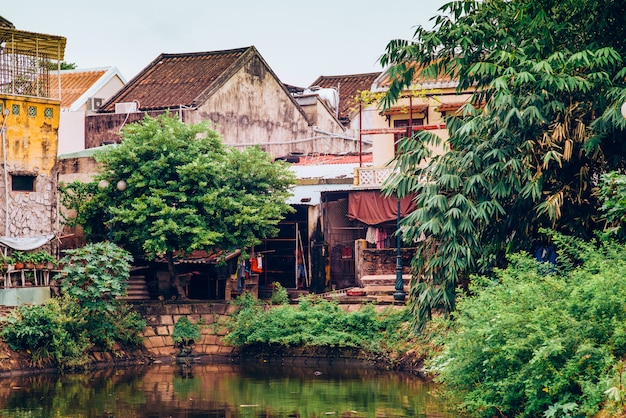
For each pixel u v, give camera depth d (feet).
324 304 102.32
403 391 80.64
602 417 50.08
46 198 105.50
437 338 79.15
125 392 80.79
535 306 57.11
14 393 79.82
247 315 102.53
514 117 69.82
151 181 103.86
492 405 58.49
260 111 145.89
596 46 70.85
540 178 70.38
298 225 123.54
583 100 71.92
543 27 70.38
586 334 53.78
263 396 78.64
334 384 84.94
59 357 91.86
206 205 103.35
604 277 54.03
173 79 144.36
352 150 163.73
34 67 105.40
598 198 68.49
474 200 73.46
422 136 76.07
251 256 115.14
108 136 139.85
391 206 112.98
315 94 160.97
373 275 109.70
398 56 76.74
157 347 101.19
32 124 104.42
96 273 95.96
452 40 75.05
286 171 110.01
